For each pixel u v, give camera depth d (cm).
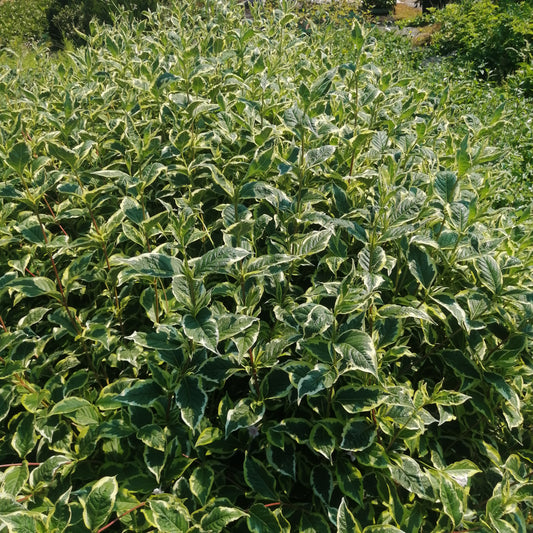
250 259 177
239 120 270
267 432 178
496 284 193
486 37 956
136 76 377
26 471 170
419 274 198
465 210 196
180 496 176
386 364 190
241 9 579
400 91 352
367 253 184
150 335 170
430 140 332
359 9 1211
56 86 384
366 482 181
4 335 183
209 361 178
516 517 167
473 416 210
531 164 484
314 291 199
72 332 200
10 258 255
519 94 686
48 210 283
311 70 331
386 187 200
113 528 175
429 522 181
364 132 246
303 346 167
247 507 192
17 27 1306
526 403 213
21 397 192
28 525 132
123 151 296
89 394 203
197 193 254
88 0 1180
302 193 237
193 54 309
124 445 191
